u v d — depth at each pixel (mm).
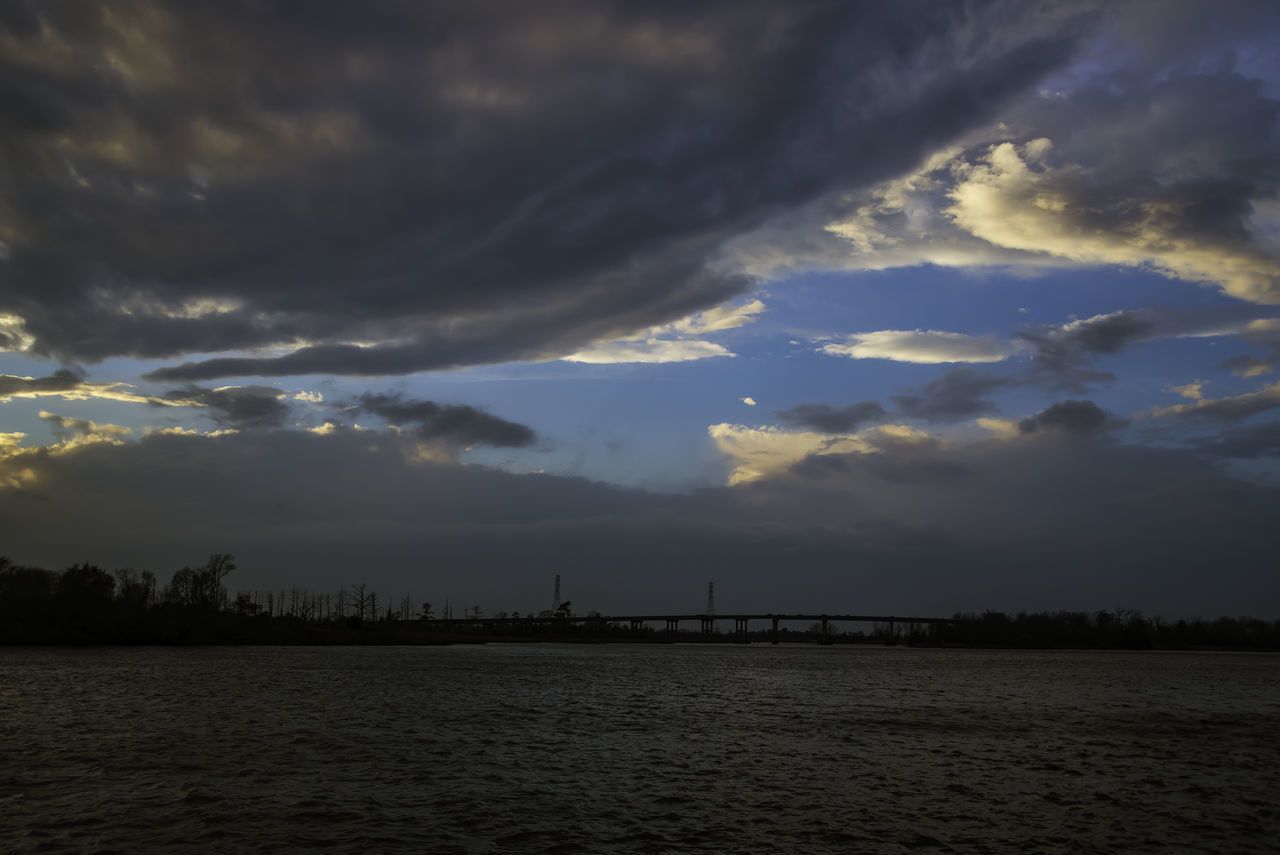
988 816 36562
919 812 37031
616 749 52938
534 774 43906
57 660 137000
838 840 32375
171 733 54656
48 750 47719
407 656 188125
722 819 35188
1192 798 41000
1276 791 42938
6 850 29219
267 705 72500
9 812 33906
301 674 113312
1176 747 58000
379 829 32594
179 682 94812
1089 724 71375
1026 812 37438
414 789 39562
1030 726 69188
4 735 52906
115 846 29734
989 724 70188
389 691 89625
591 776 43688
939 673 157875
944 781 44125
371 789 39281
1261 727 71250
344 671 123000
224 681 97750
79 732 54531
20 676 100000
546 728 62094
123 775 41125
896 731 64500
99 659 142000
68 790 37812
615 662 183500
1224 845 32844
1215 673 171375
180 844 30141
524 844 31109
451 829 32812
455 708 74188
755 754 52094
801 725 67500
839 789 41594
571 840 31719
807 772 46062
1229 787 43781
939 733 63719
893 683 124812
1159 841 33219
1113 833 34219
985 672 164125
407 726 61031
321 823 33219
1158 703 94188
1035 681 134250
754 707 82312
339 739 54000
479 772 44000
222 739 52688
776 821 35000
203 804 35594
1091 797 40812
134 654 162875
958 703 90312
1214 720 76500
